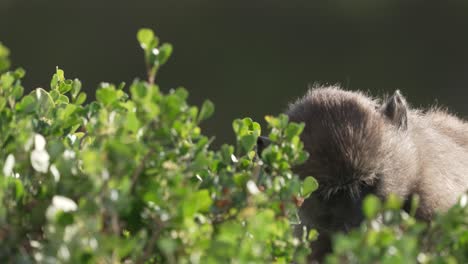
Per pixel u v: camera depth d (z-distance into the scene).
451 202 12.61
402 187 12.33
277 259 7.01
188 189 6.36
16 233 6.61
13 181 6.91
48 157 6.79
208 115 6.85
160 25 45.38
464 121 16.08
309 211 12.05
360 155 11.77
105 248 6.01
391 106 13.05
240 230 6.34
